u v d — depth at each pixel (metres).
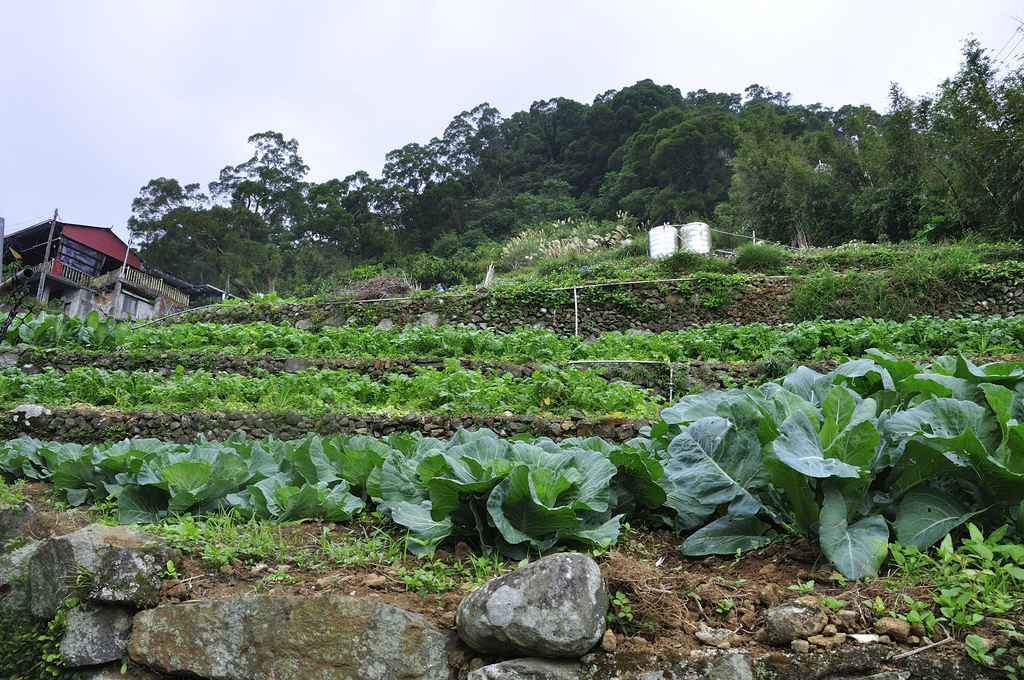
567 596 2.23
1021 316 10.09
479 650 2.35
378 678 2.33
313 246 49.53
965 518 2.55
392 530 3.33
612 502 3.20
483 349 9.98
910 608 2.23
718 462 3.14
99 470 4.14
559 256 27.00
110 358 8.99
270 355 9.90
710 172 46.28
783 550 2.84
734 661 2.19
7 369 7.98
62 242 31.67
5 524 3.70
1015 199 16.94
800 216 26.64
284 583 2.69
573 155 62.06
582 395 6.89
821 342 9.68
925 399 3.22
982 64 17.80
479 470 2.86
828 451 2.71
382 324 14.79
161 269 41.78
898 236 22.58
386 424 6.24
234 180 50.03
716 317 14.55
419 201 57.16
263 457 4.01
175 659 2.57
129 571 2.73
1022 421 2.90
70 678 2.75
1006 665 2.00
